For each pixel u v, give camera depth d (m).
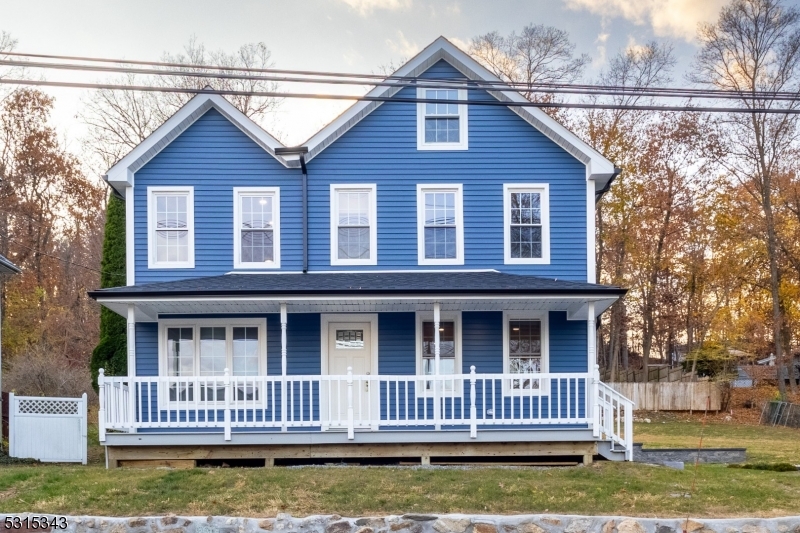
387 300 12.30
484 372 13.97
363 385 13.86
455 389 13.95
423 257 14.33
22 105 32.22
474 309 13.90
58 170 33.06
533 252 14.32
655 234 30.11
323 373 13.96
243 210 14.40
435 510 8.92
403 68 14.30
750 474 11.16
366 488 9.66
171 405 13.73
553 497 9.34
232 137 14.45
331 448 11.95
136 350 13.92
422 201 14.41
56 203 34.25
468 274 13.88
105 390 11.85
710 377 27.75
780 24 26.36
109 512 8.77
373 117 14.52
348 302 12.57
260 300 12.20
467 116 14.49
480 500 9.24
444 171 14.42
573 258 14.27
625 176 29.66
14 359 25.86
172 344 14.02
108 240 19.17
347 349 14.12
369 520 8.48
